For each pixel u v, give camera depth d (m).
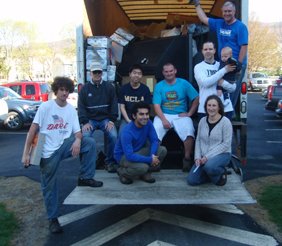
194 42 6.09
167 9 8.09
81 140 4.58
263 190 5.82
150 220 4.83
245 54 5.34
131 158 4.57
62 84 4.29
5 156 9.00
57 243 4.29
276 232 4.45
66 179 6.78
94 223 4.80
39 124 4.25
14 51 58.25
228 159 4.60
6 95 14.03
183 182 4.73
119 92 5.71
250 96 32.28
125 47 6.68
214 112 4.62
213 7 7.85
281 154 8.60
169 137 5.90
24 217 5.05
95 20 6.60
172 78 5.39
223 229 4.54
